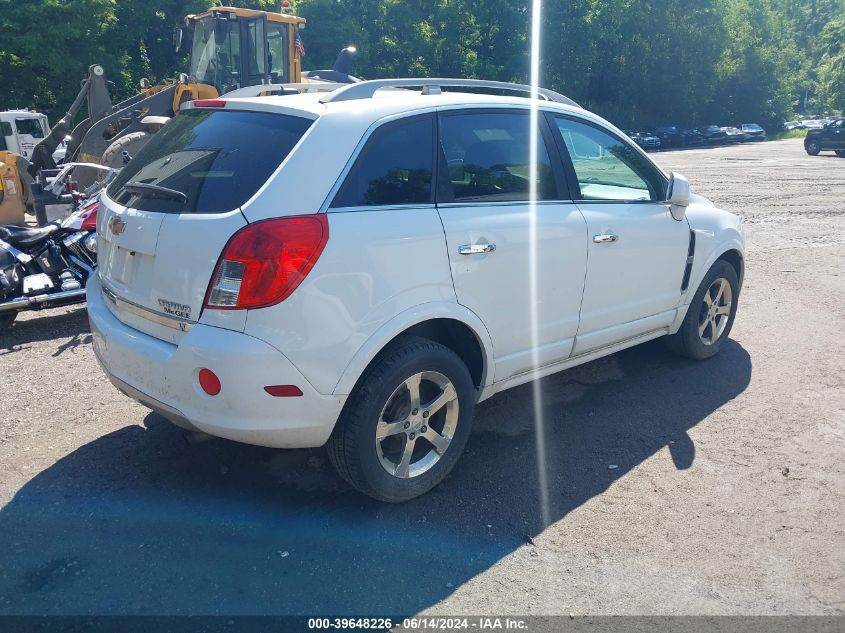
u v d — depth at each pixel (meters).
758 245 9.98
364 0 40.09
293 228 2.92
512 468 3.87
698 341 5.24
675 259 4.74
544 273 3.84
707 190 16.77
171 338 3.16
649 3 53.59
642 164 4.65
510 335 3.77
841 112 61.81
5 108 29.19
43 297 5.77
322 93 3.74
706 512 3.45
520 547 3.18
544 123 4.05
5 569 2.96
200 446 4.03
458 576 2.98
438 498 3.56
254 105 3.42
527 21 42.03
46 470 3.74
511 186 3.79
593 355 4.43
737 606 2.81
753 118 64.31
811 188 17.20
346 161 3.14
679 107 56.56
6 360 5.38
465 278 3.47
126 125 12.09
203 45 12.38
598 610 2.79
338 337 3.03
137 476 3.71
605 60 54.03
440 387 3.50
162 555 3.07
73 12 27.34
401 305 3.22
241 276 2.88
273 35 12.21
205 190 3.13
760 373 5.20
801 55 71.69
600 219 4.16
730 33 58.38
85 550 3.09
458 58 41.06
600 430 4.31
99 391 4.77
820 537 3.25
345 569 3.01
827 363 5.40
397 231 3.20
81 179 10.85
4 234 5.94
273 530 3.27
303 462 3.88
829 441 4.16
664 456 4.00
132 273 3.35
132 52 33.81
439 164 3.49
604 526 3.34
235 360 2.88
